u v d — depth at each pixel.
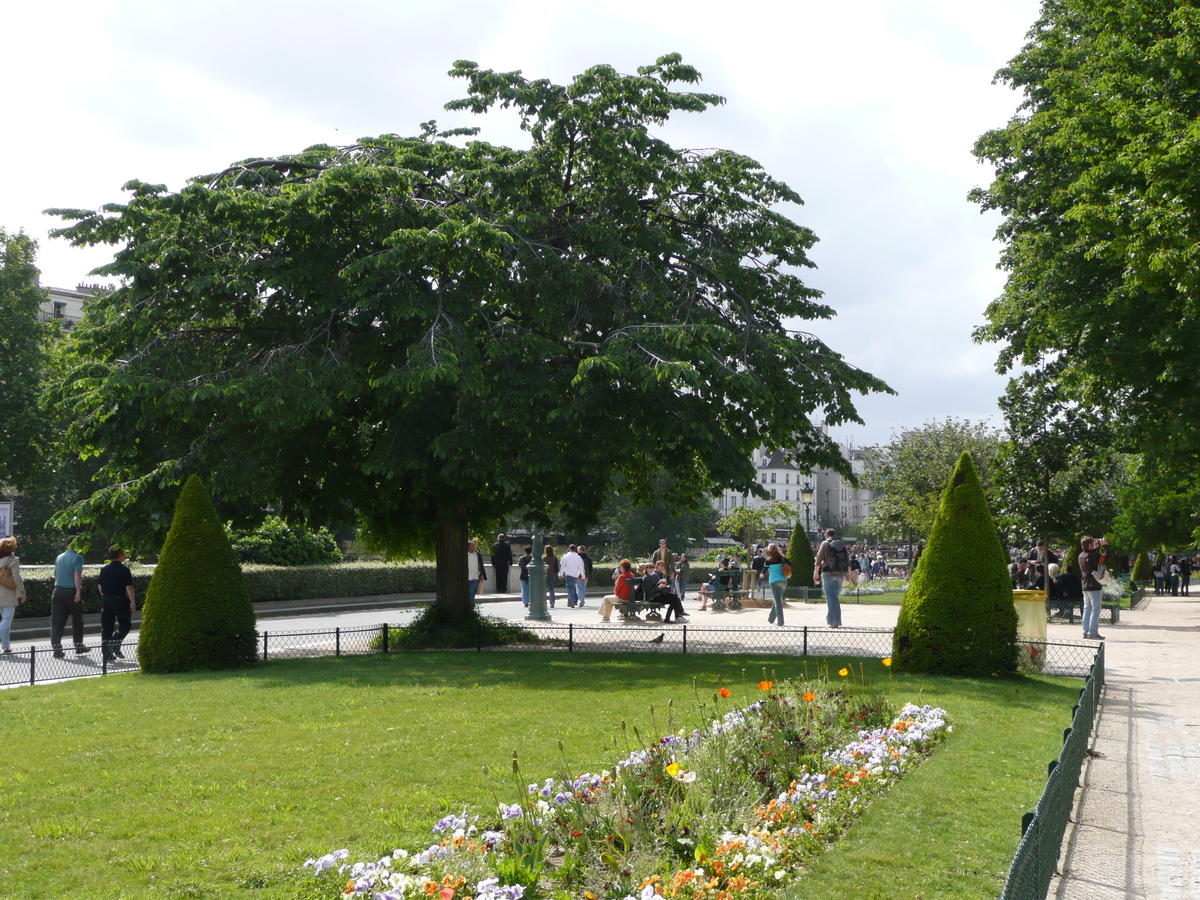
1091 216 16.59
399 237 14.30
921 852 5.75
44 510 49.34
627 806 5.78
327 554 33.91
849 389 18.20
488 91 16.89
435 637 17.23
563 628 17.61
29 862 5.79
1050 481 26.23
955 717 10.02
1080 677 13.51
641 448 15.34
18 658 16.05
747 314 17.33
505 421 14.54
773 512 42.44
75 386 15.62
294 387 14.29
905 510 46.41
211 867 5.63
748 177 18.19
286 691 11.89
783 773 6.97
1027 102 23.11
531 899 4.91
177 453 16.05
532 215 15.98
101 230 15.27
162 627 14.07
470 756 8.30
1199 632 20.84
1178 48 15.34
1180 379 19.20
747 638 18.39
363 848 5.89
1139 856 5.96
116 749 8.74
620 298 16.45
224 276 14.63
